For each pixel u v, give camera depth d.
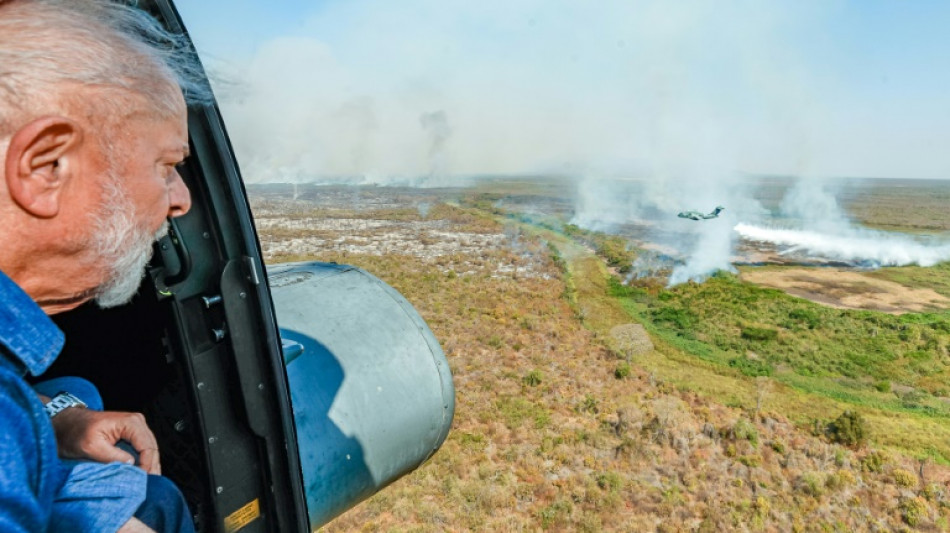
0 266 0.95
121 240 1.06
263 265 1.85
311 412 2.96
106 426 1.36
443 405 3.59
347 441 3.04
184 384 1.76
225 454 1.88
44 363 0.92
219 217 1.70
